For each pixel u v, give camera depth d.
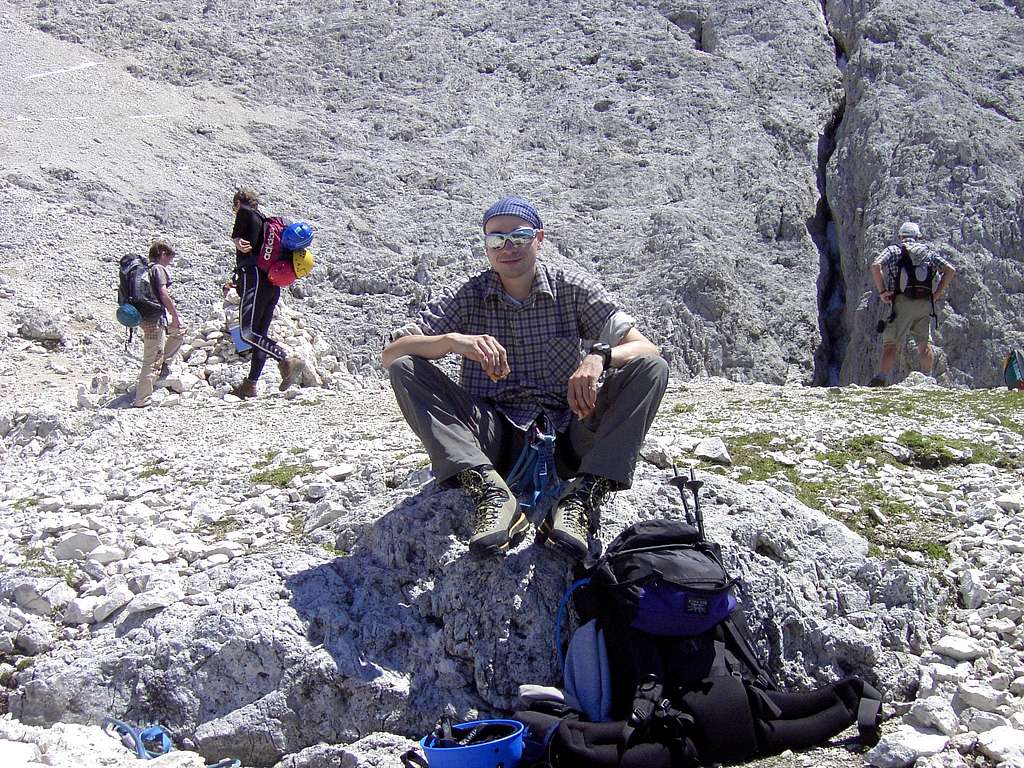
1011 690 3.72
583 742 3.27
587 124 17.83
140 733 3.56
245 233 9.10
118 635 3.94
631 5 20.53
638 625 3.48
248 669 3.67
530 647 3.73
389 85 18.36
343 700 3.64
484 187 16.33
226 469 5.88
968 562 4.46
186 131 16.09
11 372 9.85
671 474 4.62
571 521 3.77
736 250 15.48
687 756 3.29
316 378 9.75
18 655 3.95
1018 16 19.36
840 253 16.09
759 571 3.95
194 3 20.03
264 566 4.08
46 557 4.46
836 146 17.59
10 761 3.27
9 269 11.77
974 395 7.89
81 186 13.64
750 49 19.28
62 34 18.02
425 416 3.90
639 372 3.91
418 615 3.84
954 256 14.48
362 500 4.89
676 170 16.84
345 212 15.18
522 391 4.16
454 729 3.40
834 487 5.14
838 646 3.86
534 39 19.78
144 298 8.77
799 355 14.57
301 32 19.66
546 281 4.12
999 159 15.71
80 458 6.82
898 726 3.54
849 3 19.92
